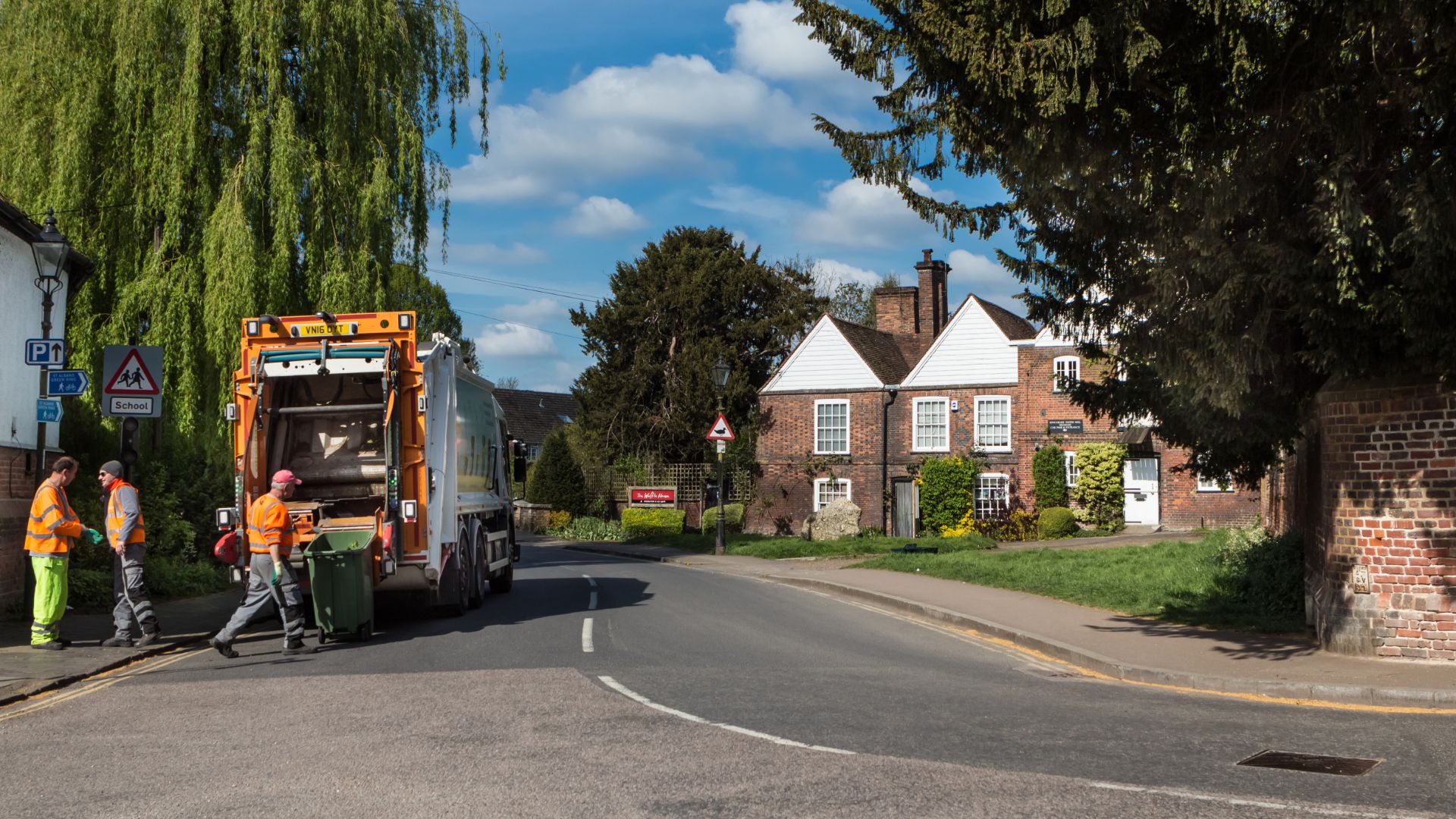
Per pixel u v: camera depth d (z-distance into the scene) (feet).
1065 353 116.78
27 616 45.11
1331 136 30.14
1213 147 31.89
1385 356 34.01
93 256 65.00
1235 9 28.50
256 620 49.98
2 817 19.19
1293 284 31.58
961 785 20.59
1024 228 38.29
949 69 33.35
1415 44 28.45
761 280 164.45
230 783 21.20
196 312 64.80
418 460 45.73
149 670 36.22
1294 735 25.27
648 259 161.17
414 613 52.42
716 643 41.60
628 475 144.77
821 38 34.88
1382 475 34.86
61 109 63.67
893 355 137.69
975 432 122.31
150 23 63.93
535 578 75.92
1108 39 29.48
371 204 67.77
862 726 25.98
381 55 71.00
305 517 45.57
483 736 25.03
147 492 60.34
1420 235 28.40
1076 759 22.68
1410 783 20.84
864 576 70.23
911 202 37.58
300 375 44.50
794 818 18.57
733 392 147.84
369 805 19.58
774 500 132.36
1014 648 42.63
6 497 47.91
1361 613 35.17
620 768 21.98
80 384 44.88
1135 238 34.99
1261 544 56.95
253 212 65.36
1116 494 111.96
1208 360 32.50
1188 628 43.88
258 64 66.54
